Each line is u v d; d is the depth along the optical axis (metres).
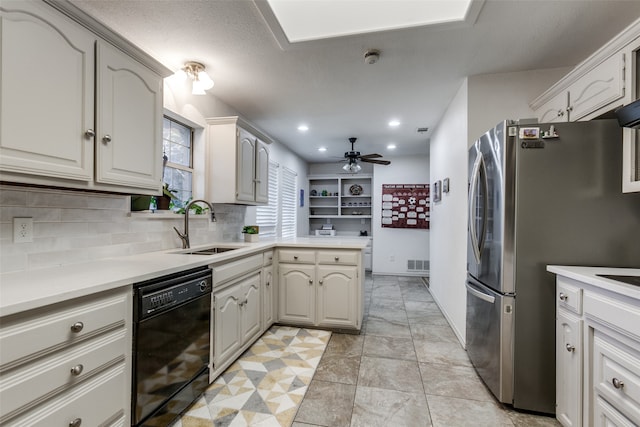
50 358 0.98
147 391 1.37
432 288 4.41
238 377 2.06
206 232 2.86
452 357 2.39
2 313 0.84
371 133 4.36
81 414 1.08
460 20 1.79
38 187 1.40
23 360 0.91
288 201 5.41
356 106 3.29
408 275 5.91
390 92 2.91
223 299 2.05
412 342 2.69
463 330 2.66
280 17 1.83
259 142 3.33
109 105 1.48
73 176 1.30
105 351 1.17
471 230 2.18
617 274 1.39
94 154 1.41
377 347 2.57
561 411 1.56
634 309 1.10
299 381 2.02
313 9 1.76
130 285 1.30
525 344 1.71
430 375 2.12
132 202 2.03
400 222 5.95
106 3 1.64
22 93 1.11
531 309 1.70
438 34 1.94
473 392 1.91
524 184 1.70
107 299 1.19
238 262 2.27
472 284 2.22
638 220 1.59
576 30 1.90
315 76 2.57
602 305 1.26
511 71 2.47
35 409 0.94
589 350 1.35
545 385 1.69
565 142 1.66
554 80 2.43
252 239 3.02
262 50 2.15
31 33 1.14
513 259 1.72
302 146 5.22
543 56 2.23
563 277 1.55
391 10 1.76
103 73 1.44
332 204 6.78
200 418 1.63
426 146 5.17
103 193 1.73
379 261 6.04
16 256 1.37
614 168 1.61
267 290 2.86
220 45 2.08
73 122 1.30
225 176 2.82
